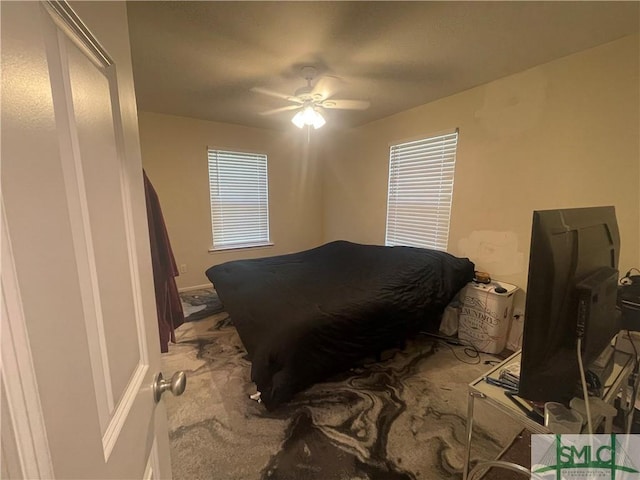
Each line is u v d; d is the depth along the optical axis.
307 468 1.39
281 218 4.58
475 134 2.66
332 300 2.07
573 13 1.60
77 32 0.42
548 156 2.22
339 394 1.91
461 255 2.90
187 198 3.81
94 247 0.44
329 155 4.59
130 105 0.65
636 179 1.84
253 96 2.87
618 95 1.87
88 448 0.38
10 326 0.26
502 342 2.45
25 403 0.27
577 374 0.81
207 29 1.76
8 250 0.26
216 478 1.35
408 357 2.38
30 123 0.29
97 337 0.44
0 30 0.26
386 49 1.98
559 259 0.73
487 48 1.97
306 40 1.88
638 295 1.12
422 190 3.23
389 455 1.46
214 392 1.93
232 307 2.17
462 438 1.56
